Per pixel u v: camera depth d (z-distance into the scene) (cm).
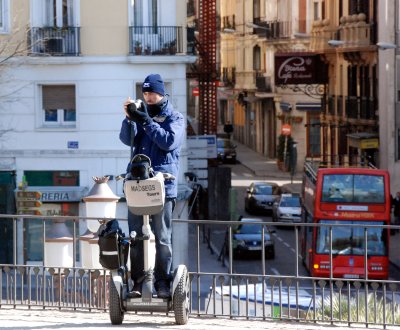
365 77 10756
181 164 7444
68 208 7038
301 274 6912
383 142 10150
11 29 6869
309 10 13912
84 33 7038
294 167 12975
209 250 7325
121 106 7075
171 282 2080
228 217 9131
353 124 10981
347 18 10906
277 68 12256
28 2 6956
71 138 7056
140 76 7106
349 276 6397
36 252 4197
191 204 8556
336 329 2252
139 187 1961
